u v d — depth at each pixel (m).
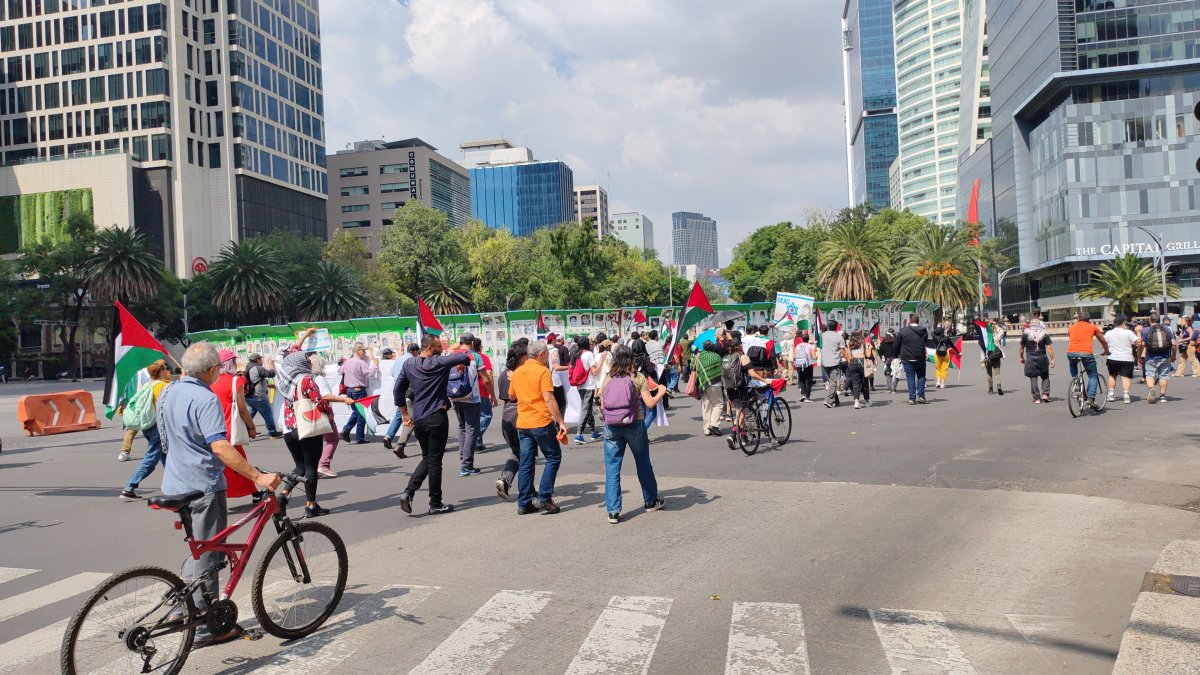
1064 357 37.22
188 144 88.50
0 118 89.81
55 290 68.88
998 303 102.25
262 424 20.42
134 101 86.81
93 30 87.75
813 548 6.79
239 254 68.25
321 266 74.31
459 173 161.00
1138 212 76.56
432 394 8.62
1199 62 74.81
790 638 4.84
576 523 7.99
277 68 100.38
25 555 7.62
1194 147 75.31
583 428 15.46
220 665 4.71
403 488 10.41
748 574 6.12
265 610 5.01
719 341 14.61
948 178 154.62
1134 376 23.52
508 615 5.36
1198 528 7.13
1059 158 79.88
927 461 10.73
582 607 5.48
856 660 4.50
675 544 7.05
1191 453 10.78
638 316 29.41
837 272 61.78
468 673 4.46
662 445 13.48
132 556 7.47
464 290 78.56
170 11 87.62
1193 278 76.00
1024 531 7.16
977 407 17.22
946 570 6.12
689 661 4.53
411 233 85.56
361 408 15.59
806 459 11.27
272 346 25.97
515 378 8.52
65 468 13.73
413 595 5.84
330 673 4.54
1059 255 80.50
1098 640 4.77
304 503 9.59
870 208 92.50
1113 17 77.12
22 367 76.38
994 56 102.25
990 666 4.42
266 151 96.81
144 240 78.62
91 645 4.33
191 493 4.91
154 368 10.97
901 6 164.88
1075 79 77.94
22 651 5.09
